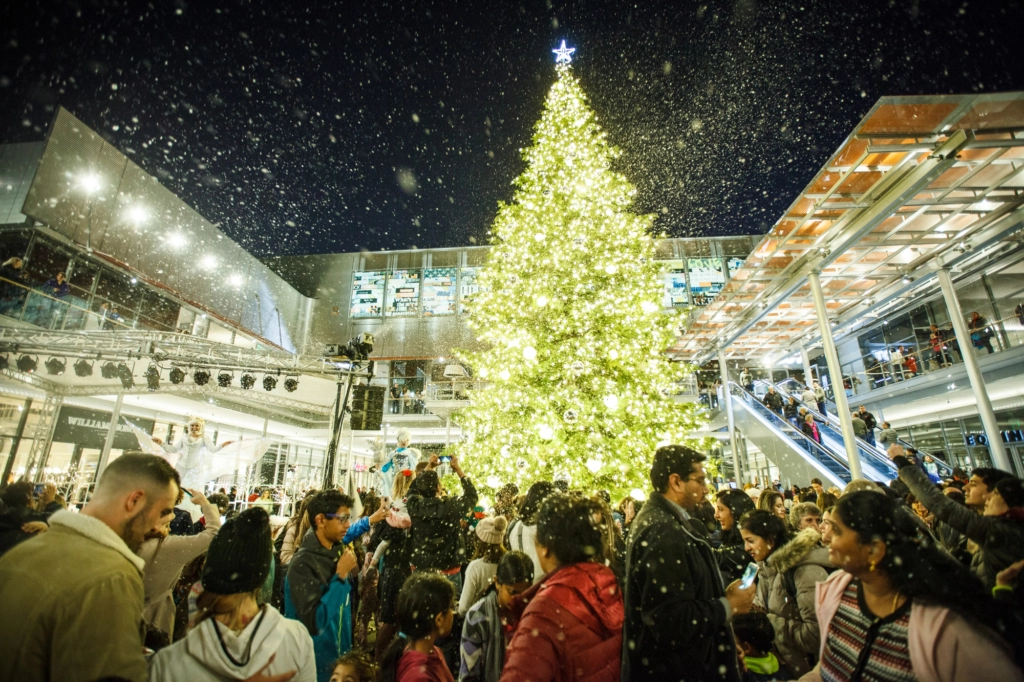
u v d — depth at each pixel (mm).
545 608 2107
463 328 32656
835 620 2064
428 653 2969
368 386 11945
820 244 11094
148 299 20094
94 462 18141
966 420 17797
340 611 3484
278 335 29016
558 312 11328
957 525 3252
